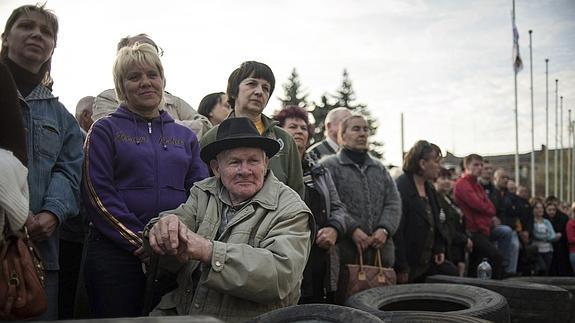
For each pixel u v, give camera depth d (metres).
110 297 2.70
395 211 4.66
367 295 3.56
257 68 3.63
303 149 4.48
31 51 2.76
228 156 2.44
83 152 3.02
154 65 2.93
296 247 2.31
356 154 4.67
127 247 2.67
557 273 10.06
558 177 31.70
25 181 2.04
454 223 6.03
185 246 2.17
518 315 3.83
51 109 2.88
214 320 1.21
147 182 2.83
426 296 3.61
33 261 2.13
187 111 4.51
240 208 2.47
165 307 2.51
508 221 9.00
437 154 5.30
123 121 2.93
